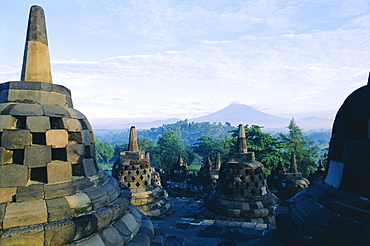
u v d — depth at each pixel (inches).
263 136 1849.2
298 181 737.6
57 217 187.9
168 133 3467.0
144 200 544.1
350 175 201.6
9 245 166.6
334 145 223.6
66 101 241.8
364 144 185.5
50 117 220.7
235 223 402.3
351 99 212.4
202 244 329.1
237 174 507.5
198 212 546.0
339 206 187.8
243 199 490.9
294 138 2383.1
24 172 193.5
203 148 3540.8
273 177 1112.8
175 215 589.3
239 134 553.3
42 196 191.6
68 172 213.0
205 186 897.5
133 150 598.5
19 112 203.5
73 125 228.2
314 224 195.9
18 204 181.6
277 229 237.9
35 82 221.9
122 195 258.7
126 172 565.9
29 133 200.4
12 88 214.7
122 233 226.7
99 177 245.9
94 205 210.7
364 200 175.8
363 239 161.6
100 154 4456.2
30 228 174.1
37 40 235.3
